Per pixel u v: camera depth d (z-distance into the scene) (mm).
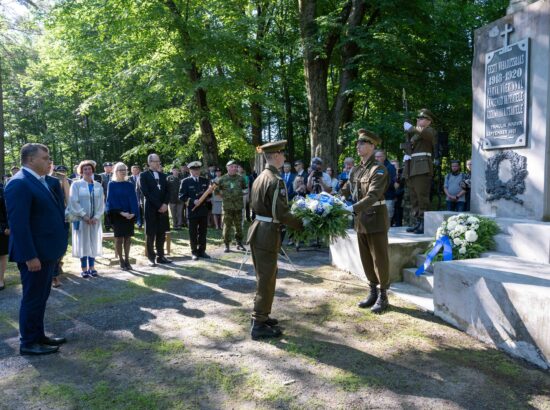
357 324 4285
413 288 5441
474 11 14023
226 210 8477
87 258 6762
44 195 3760
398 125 12602
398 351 3625
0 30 16016
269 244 3965
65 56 14953
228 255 8188
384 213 4594
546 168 5008
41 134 30406
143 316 4719
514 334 3451
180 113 15492
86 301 5328
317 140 12812
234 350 3746
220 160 25469
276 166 4109
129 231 7090
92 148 30312
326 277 6238
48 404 2920
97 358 3656
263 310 3977
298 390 3014
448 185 9547
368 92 13016
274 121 25547
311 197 4297
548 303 3137
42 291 3812
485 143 5848
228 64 14008
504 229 5094
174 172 11938
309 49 12445
